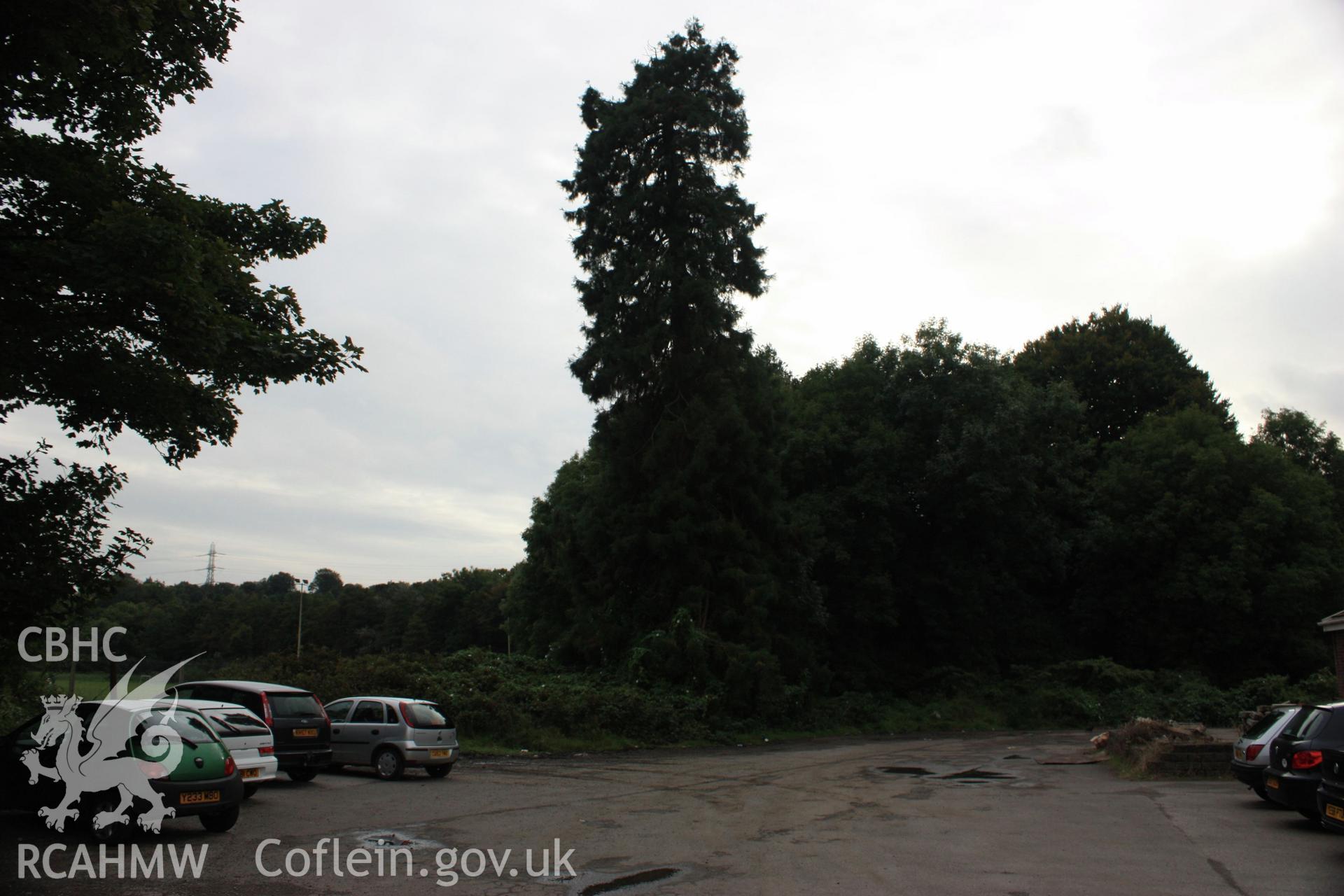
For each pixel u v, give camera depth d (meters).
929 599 43.81
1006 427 40.94
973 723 36.91
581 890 8.27
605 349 32.50
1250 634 42.38
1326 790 9.65
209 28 11.73
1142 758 18.12
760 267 34.12
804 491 42.97
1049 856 9.78
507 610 50.53
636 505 32.41
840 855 9.88
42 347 10.34
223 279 10.35
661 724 27.19
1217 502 43.72
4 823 11.05
